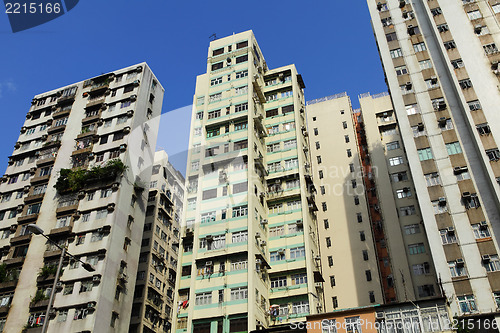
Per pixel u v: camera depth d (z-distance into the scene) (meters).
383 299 42.41
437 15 39.84
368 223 47.44
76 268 39.59
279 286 36.44
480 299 27.88
